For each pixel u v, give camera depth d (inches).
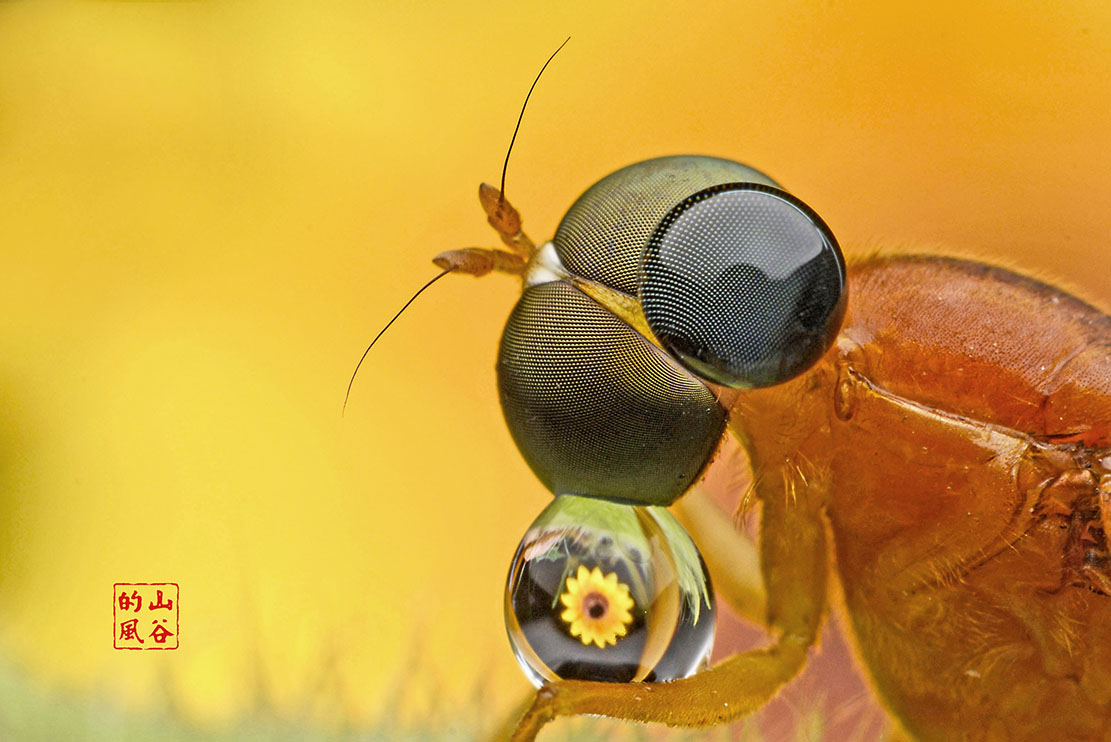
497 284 2.8
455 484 2.5
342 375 2.7
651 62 3.1
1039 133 2.7
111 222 2.9
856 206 2.6
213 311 2.8
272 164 3.1
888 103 2.8
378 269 2.9
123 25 3.1
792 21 3.0
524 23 3.1
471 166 3.1
